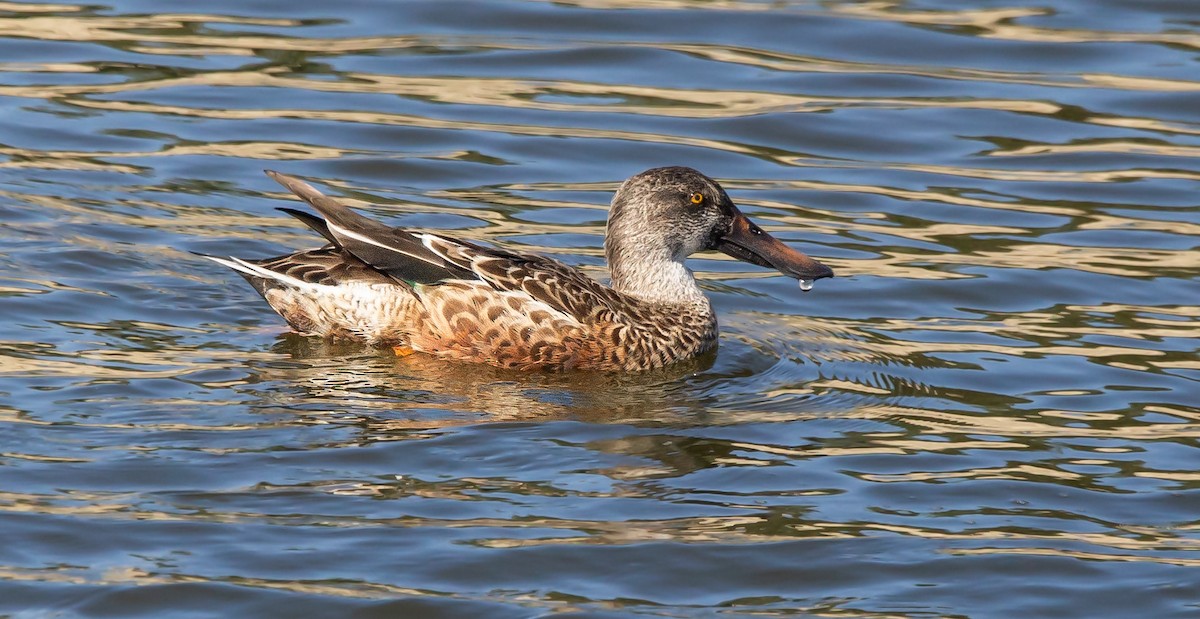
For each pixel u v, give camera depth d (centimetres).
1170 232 1753
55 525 1002
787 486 1119
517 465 1134
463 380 1320
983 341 1459
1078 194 1869
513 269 1366
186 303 1452
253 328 1409
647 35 2328
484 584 961
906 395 1320
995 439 1221
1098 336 1469
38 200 1680
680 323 1420
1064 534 1050
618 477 1122
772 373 1377
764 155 1970
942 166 1952
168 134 1923
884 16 2405
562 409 1259
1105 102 2127
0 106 1962
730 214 1476
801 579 981
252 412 1205
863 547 1023
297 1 2398
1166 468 1165
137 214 1673
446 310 1355
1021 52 2288
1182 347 1439
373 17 2362
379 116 2020
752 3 2448
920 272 1639
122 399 1208
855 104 2116
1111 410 1288
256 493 1062
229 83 2092
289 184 1372
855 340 1463
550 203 1803
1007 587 975
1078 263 1662
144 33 2253
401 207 1767
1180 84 2167
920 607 951
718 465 1153
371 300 1364
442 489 1085
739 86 2162
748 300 1583
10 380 1227
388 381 1302
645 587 967
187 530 1007
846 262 1667
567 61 2231
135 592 932
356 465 1116
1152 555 1021
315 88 2097
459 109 2061
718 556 1005
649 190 1455
